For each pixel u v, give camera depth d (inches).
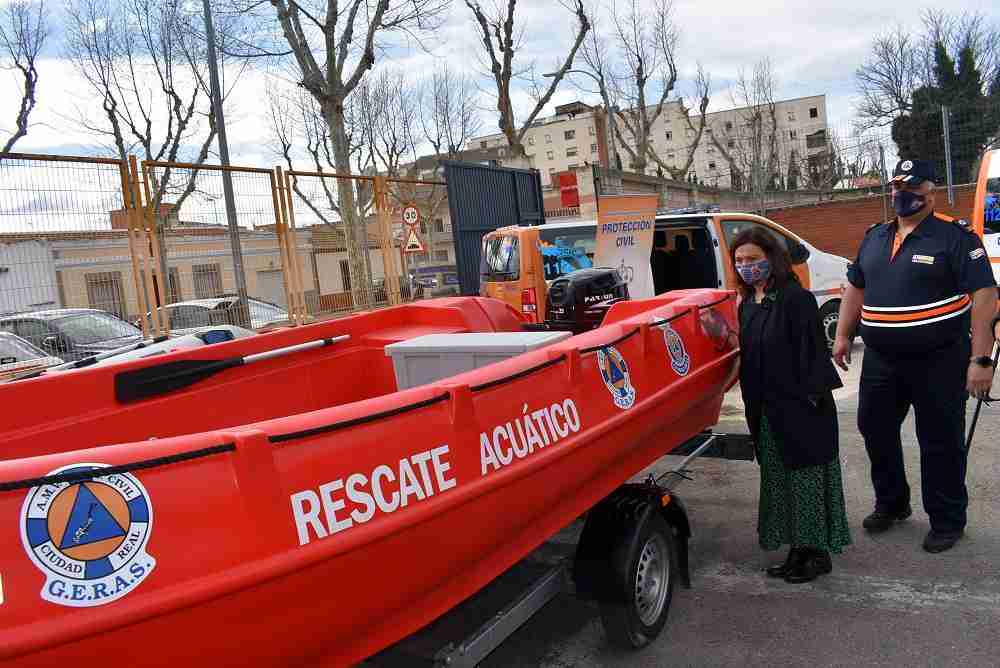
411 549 92.9
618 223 293.6
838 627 139.9
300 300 421.1
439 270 1242.6
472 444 102.2
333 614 87.2
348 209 482.3
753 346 153.5
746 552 176.1
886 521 179.2
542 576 131.6
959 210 751.7
